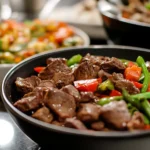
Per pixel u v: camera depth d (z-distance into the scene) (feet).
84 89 1.99
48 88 1.94
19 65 2.21
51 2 4.80
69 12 4.56
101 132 1.64
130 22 2.89
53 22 3.71
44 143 1.80
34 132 1.76
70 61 2.32
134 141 1.63
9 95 2.03
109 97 1.92
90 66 2.11
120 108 1.76
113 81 2.00
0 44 3.25
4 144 2.15
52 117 1.84
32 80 2.14
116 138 1.62
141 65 2.20
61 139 1.69
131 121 1.72
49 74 2.17
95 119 1.75
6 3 4.86
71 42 3.40
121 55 2.43
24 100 1.89
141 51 2.38
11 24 3.61
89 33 4.04
